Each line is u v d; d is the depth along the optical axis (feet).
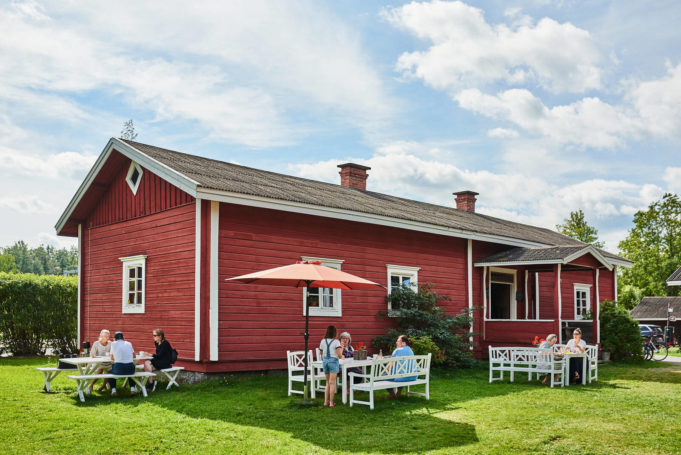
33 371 47.11
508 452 24.29
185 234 44.57
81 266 57.72
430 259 59.62
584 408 33.47
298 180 62.08
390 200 69.10
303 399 34.78
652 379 47.39
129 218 51.65
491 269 66.39
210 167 51.34
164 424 28.48
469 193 90.84
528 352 45.19
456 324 57.31
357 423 29.27
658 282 166.40
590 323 65.21
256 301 44.86
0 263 345.72
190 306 43.21
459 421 29.81
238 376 43.01
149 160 45.93
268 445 25.08
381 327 54.34
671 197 169.78
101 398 35.55
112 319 52.60
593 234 166.20
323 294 50.29
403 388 40.83
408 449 24.72
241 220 44.68
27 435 26.12
